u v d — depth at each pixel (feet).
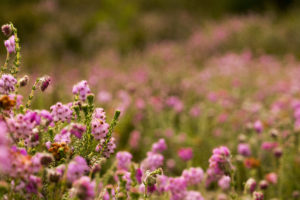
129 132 14.49
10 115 4.79
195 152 12.41
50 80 5.63
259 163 9.76
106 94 15.49
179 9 50.78
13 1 47.88
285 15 46.60
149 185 5.49
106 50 37.68
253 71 24.85
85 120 5.25
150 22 44.88
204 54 34.81
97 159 5.31
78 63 33.94
